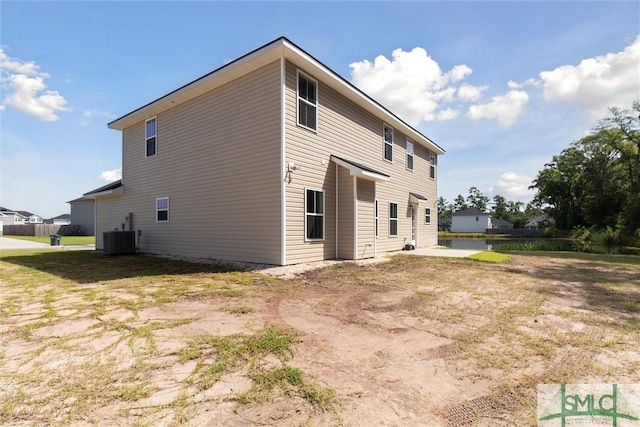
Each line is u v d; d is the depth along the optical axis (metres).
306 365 2.57
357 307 4.35
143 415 1.87
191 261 8.83
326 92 9.06
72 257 10.68
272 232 7.63
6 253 12.55
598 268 8.18
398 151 13.22
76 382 2.26
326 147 8.97
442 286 5.73
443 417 1.88
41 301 4.63
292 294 5.10
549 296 4.99
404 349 2.91
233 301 4.66
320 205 8.66
